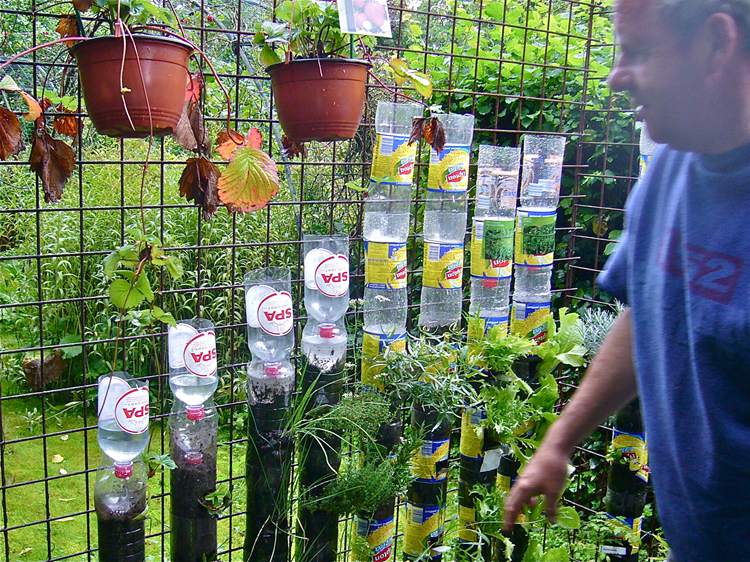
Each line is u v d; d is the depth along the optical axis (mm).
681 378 1167
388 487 1873
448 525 2605
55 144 1604
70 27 1704
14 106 2283
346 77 1766
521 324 2430
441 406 1965
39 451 3400
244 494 2553
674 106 1034
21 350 1806
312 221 3666
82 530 2828
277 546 1922
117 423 1688
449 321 2299
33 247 4207
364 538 2004
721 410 1088
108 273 1659
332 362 1979
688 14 980
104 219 4168
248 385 1893
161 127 1503
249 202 1655
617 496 2295
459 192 2238
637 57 1062
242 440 2172
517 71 3406
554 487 1481
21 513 2895
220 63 2766
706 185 1126
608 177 2926
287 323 1869
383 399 1968
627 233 1373
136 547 1753
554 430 1505
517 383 2174
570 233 3010
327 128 1792
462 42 3633
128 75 1438
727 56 975
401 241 2145
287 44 1783
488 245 2283
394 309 2154
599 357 1474
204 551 1842
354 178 3066
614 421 2301
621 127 3189
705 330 1084
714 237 1100
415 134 2027
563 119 3074
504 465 2248
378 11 1851
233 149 1759
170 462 1719
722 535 1161
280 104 1825
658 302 1215
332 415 1864
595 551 2443
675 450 1189
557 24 3396
